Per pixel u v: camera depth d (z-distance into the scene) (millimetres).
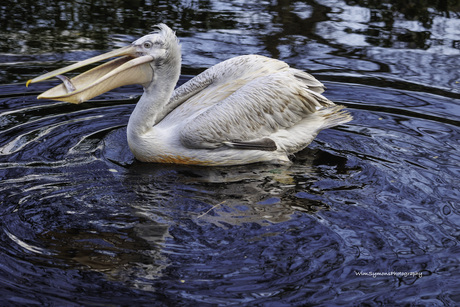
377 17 12961
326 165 7422
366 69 10305
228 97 7582
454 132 8250
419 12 13289
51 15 12523
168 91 7379
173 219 6008
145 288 4902
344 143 8023
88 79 7164
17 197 6309
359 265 5281
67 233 5680
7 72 9781
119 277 5035
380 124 8547
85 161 7273
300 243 5609
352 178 7031
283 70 8039
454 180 6918
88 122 8438
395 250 5531
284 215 6133
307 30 12078
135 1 13641
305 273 5152
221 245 5555
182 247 5508
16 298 4711
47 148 7539
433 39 11703
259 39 11453
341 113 8031
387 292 4922
